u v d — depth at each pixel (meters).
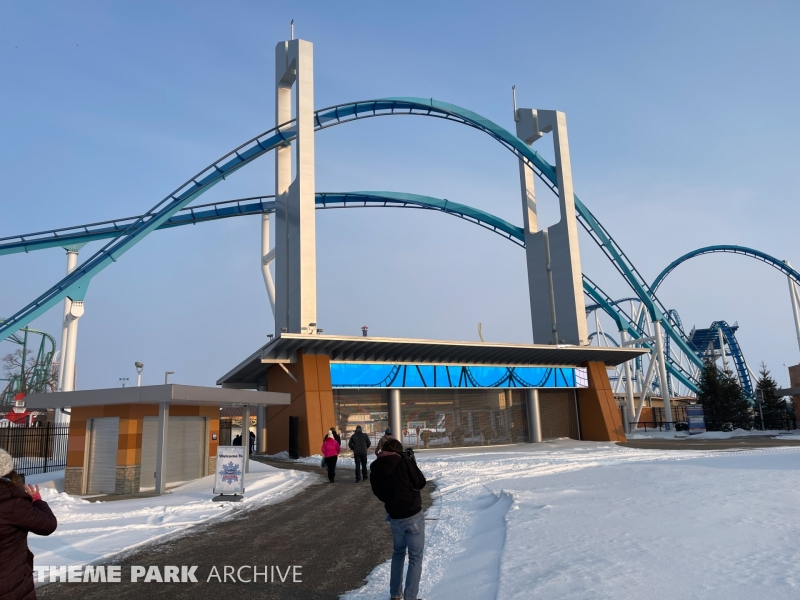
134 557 10.35
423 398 45.69
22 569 4.43
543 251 59.25
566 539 9.27
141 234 46.47
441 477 23.06
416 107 54.38
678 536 8.77
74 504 17.27
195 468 24.09
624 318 70.94
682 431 63.34
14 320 43.16
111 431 21.70
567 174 58.06
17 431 35.53
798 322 74.31
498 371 48.44
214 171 48.50
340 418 42.16
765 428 68.81
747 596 5.89
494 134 57.56
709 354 94.38
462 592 7.57
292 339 38.84
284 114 47.94
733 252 81.62
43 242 49.84
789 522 9.27
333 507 16.06
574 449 39.56
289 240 43.59
